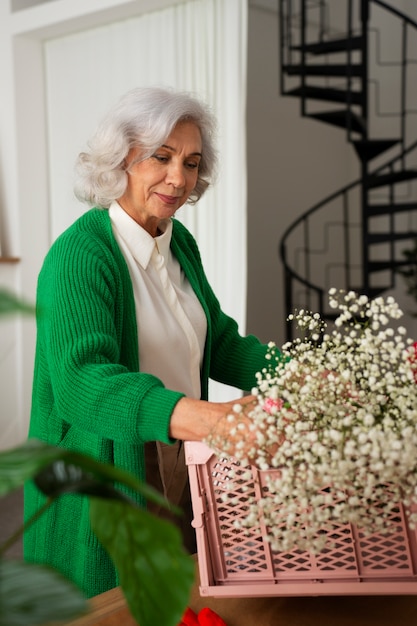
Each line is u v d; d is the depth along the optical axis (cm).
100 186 162
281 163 673
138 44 447
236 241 415
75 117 489
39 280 156
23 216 502
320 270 722
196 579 118
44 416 161
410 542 97
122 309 156
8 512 411
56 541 160
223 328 191
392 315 98
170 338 167
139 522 60
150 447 163
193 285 181
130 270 164
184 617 103
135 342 159
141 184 161
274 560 100
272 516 91
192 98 162
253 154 646
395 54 705
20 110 495
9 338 504
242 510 99
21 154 497
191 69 423
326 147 718
